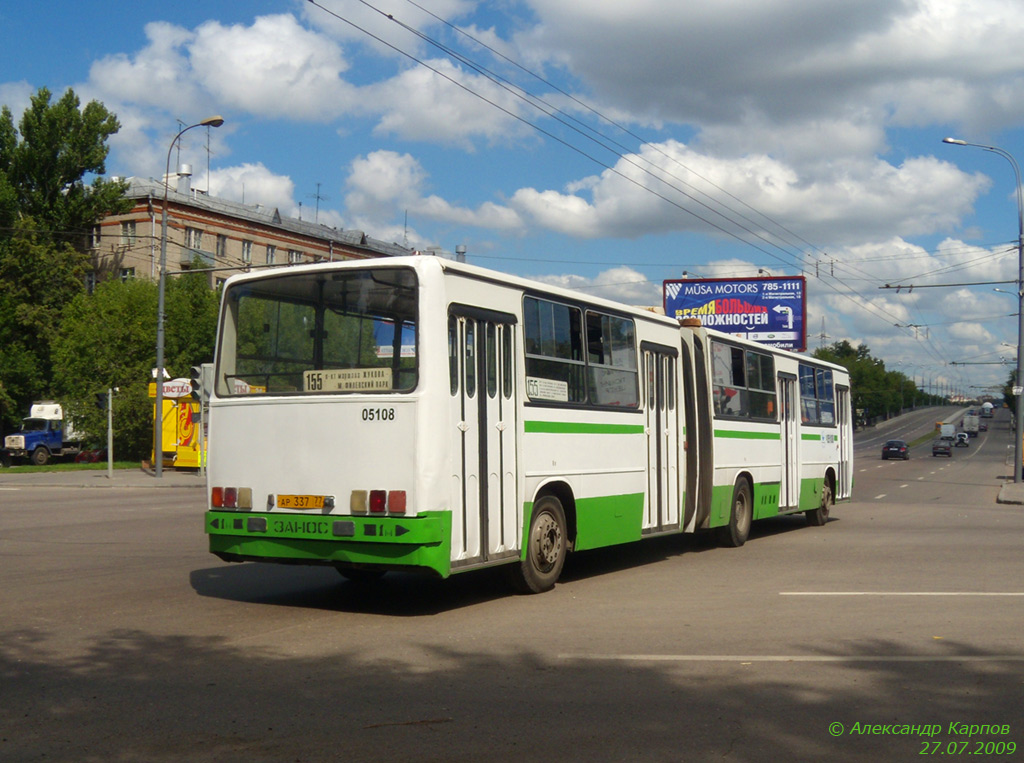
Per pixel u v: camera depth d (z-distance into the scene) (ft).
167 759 16.62
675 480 44.78
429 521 28.76
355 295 30.58
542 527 34.50
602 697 20.63
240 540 31.30
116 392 151.23
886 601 32.86
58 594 33.78
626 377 40.93
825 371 67.97
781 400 58.80
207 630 27.63
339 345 30.53
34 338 189.16
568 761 16.58
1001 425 554.05
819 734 18.25
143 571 39.78
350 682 21.77
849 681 22.09
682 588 35.99
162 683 21.66
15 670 22.85
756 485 53.62
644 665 23.52
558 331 36.22
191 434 131.34
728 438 50.16
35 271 185.88
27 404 191.21
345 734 18.02
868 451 317.01
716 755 16.98
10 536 53.72
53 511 72.18
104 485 106.42
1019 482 130.52
